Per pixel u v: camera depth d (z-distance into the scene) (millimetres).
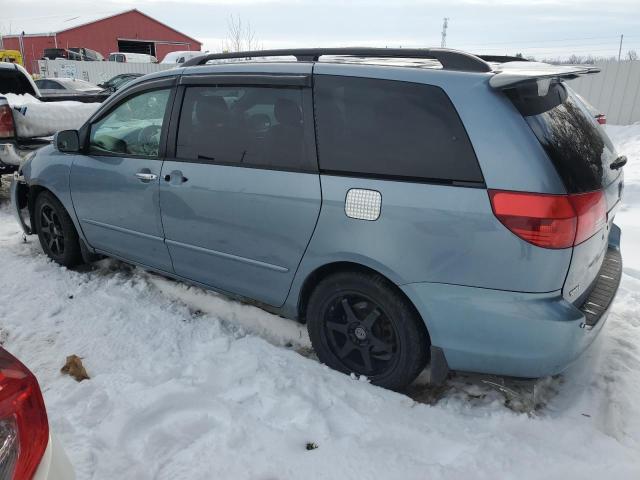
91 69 27766
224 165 3070
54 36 41781
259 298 3164
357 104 2635
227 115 3090
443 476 2186
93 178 3854
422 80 2484
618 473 2189
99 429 2471
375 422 2529
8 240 5285
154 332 3428
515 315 2305
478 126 2316
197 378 2859
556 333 2281
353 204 2576
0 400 1417
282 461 2268
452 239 2348
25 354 3184
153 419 2535
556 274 2244
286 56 3082
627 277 4164
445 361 2541
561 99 2682
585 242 2348
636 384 2789
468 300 2379
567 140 2428
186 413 2570
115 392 2725
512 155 2242
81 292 4020
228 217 3066
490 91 2334
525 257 2229
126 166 3609
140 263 3863
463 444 2387
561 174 2234
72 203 4117
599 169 2539
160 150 3410
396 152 2504
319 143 2721
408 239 2443
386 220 2488
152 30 46625
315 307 2914
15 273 4375
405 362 2664
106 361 3098
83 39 43188
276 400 2674
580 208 2252
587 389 2770
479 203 2283
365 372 2848
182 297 3932
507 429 2490
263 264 3018
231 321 3590
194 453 2316
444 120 2398
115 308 3744
